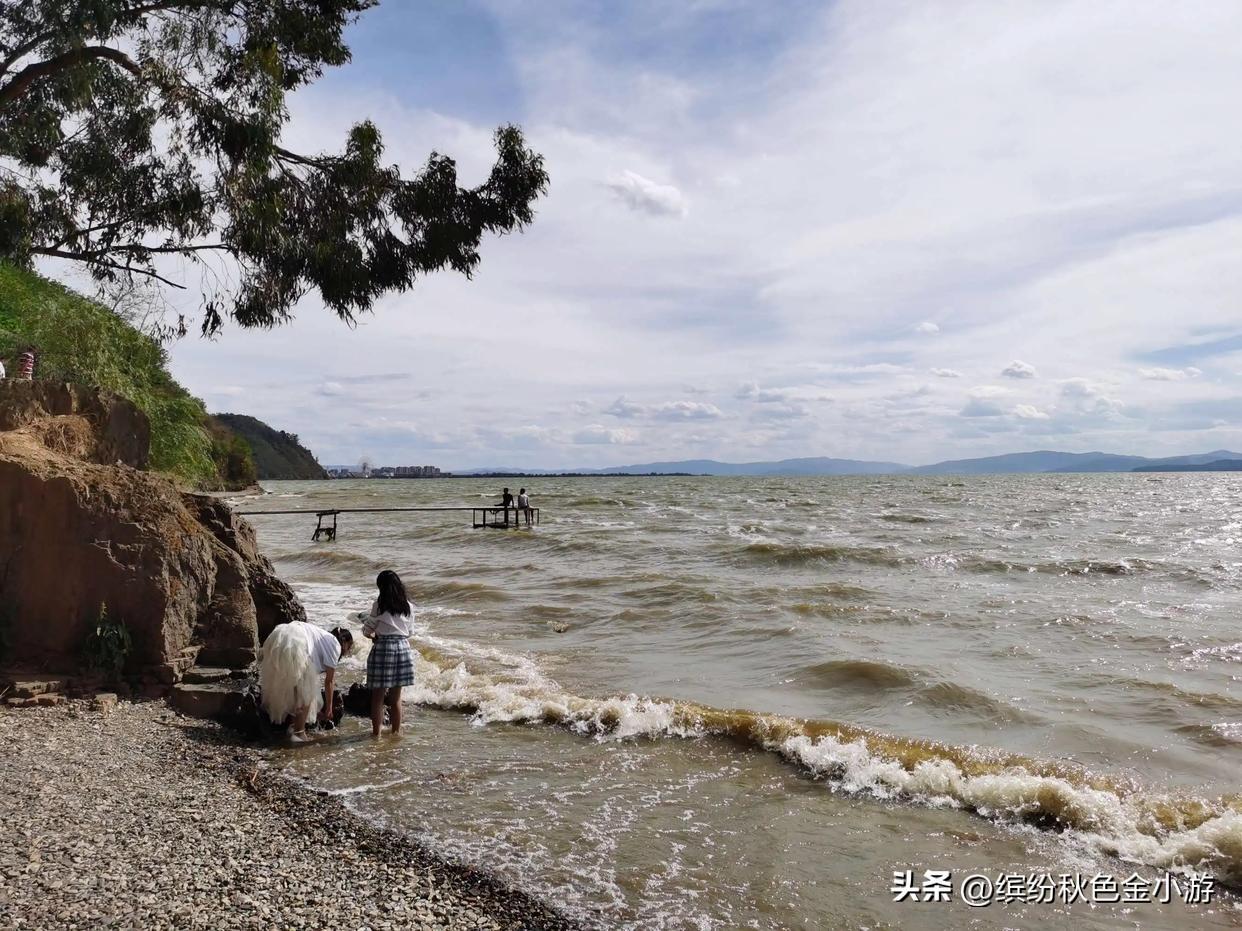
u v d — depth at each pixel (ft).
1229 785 19.95
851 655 33.47
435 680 30.45
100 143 27.63
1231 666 32.07
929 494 233.35
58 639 24.76
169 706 24.61
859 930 13.56
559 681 30.55
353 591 53.88
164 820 16.75
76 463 27.04
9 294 56.95
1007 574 61.57
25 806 16.63
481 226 33.17
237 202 28.45
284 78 31.81
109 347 56.18
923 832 17.69
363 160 31.22
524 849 16.49
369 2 32.50
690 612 44.75
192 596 26.63
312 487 414.41
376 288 33.45
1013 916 14.11
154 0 27.78
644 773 21.33
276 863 15.11
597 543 84.28
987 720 25.35
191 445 67.26
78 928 11.98
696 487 343.26
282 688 23.98
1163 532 97.86
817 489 293.43
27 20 25.85
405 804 18.90
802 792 20.01
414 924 13.12
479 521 127.03
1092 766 21.35
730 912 14.08
